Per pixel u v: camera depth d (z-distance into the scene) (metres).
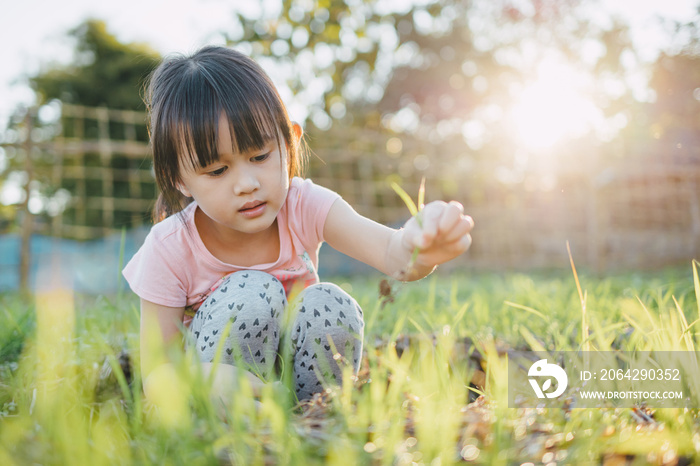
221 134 1.11
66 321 1.82
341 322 1.21
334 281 5.53
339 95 8.57
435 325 1.71
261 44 6.97
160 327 1.32
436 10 11.63
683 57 7.38
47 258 5.22
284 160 1.21
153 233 1.36
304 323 1.22
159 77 1.24
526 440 0.75
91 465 0.67
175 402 0.79
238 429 0.69
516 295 2.28
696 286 1.12
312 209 1.40
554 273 6.36
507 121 11.20
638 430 0.80
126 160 15.77
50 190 13.19
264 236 1.40
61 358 1.35
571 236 7.59
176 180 1.20
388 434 0.73
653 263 7.01
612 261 7.16
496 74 12.29
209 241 1.38
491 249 7.77
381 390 0.91
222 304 1.21
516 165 7.76
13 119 4.81
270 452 0.70
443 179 7.93
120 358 1.41
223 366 1.04
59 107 5.10
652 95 7.93
